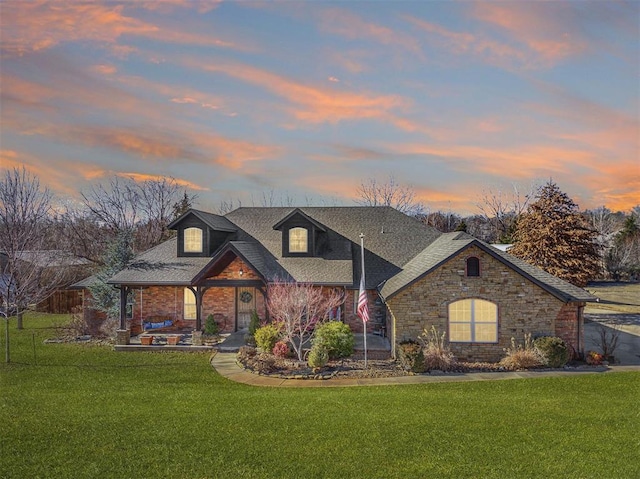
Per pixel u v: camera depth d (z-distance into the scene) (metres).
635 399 13.48
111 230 44.31
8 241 23.22
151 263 24.84
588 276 29.00
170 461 9.01
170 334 23.88
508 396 13.77
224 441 9.96
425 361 17.39
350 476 8.47
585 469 8.76
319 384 15.66
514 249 31.12
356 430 10.62
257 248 25.78
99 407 12.52
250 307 24.88
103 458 9.14
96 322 25.67
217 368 17.92
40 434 10.34
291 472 8.60
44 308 34.88
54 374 16.92
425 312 19.38
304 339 21.48
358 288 23.38
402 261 25.33
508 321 19.06
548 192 30.34
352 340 19.55
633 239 59.09
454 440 10.09
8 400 13.31
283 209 29.67
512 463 9.00
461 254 19.23
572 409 12.34
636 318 30.14
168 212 50.16
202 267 24.12
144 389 14.75
